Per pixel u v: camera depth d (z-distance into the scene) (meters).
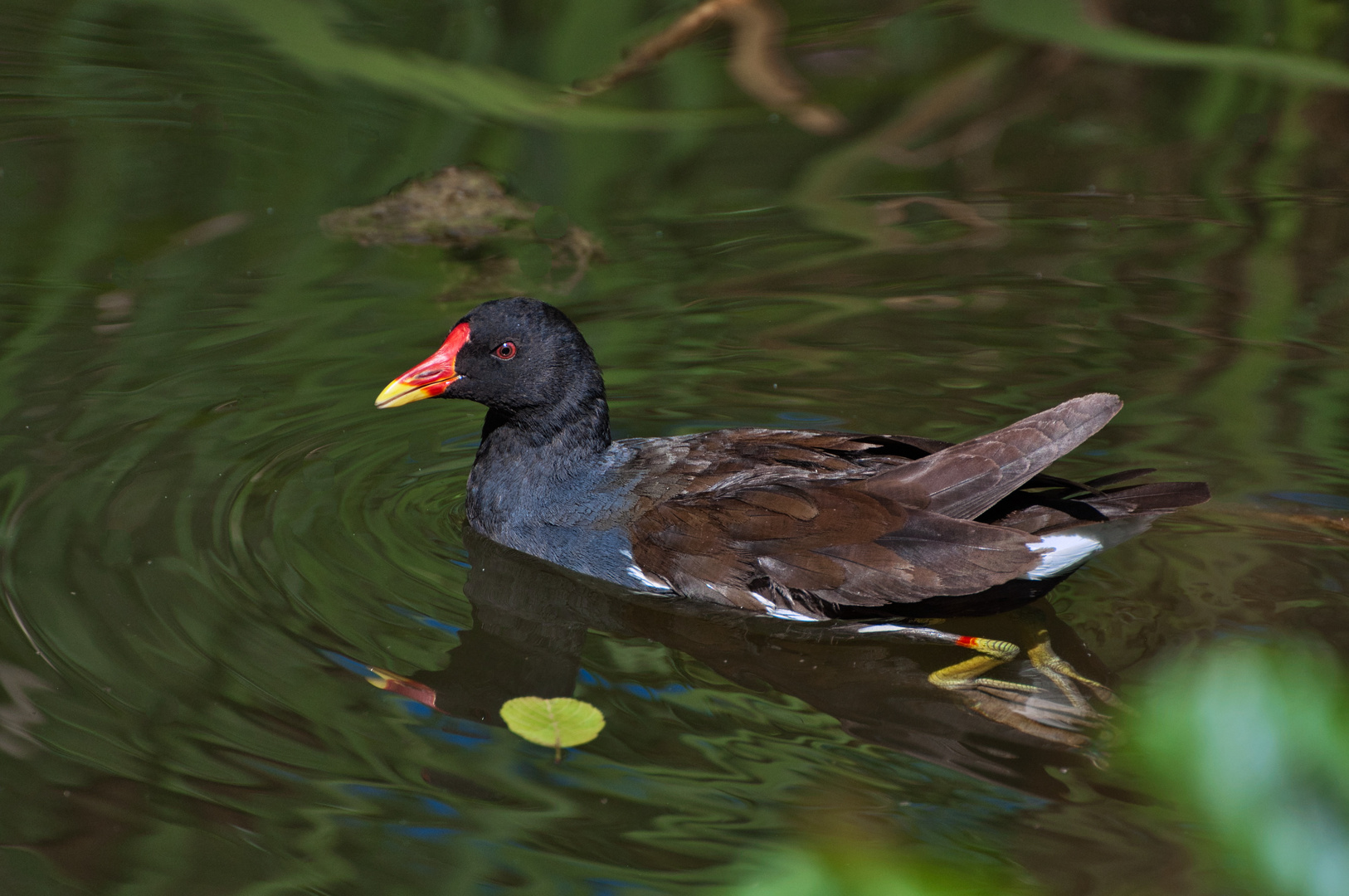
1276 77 17.41
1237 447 10.30
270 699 7.42
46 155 14.84
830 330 12.42
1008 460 8.62
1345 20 17.44
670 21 17.59
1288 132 16.42
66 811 6.46
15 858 6.13
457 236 14.06
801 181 15.27
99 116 15.71
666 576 8.97
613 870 6.10
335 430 10.84
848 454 9.51
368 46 17.22
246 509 9.50
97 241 13.45
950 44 17.73
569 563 9.45
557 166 15.33
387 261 13.50
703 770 6.92
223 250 13.49
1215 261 13.54
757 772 6.90
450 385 9.78
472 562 9.41
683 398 11.29
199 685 7.51
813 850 2.35
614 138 15.83
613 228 14.27
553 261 13.57
